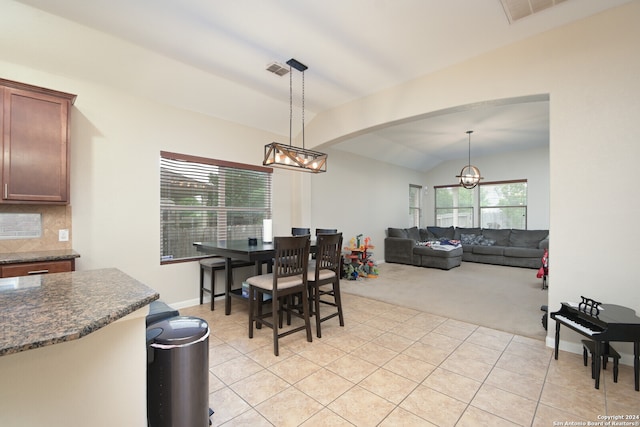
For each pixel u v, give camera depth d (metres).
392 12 2.21
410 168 8.03
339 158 5.79
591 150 2.25
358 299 3.88
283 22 2.33
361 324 2.98
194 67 3.04
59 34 2.36
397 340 2.59
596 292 2.24
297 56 2.82
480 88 2.75
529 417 1.58
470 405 1.69
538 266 6.00
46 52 2.44
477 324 2.97
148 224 3.16
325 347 2.44
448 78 2.96
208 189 3.76
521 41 2.53
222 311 3.35
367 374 2.02
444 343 2.52
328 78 3.25
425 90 3.14
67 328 0.74
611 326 1.81
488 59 2.70
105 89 2.87
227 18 2.28
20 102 2.23
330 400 1.73
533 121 4.87
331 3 2.11
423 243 6.80
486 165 7.64
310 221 4.96
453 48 2.67
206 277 3.69
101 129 2.85
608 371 2.07
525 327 2.88
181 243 3.50
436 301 3.77
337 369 2.09
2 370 0.76
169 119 3.33
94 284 1.22
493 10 2.18
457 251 6.29
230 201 3.99
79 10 2.18
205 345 1.28
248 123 4.09
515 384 1.90
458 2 2.10
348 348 2.42
